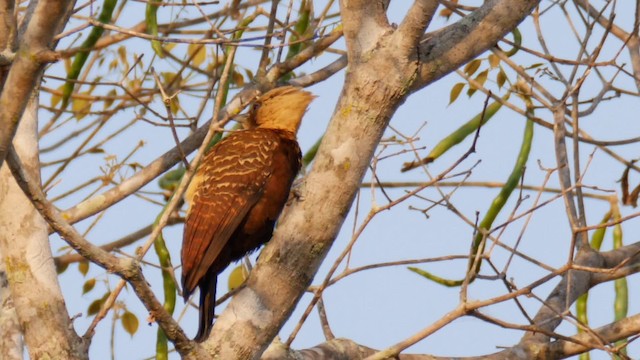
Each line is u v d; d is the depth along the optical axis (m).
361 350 10.89
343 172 9.20
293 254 9.32
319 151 9.36
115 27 9.07
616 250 11.89
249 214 11.00
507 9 9.34
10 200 9.95
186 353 8.98
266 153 11.13
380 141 9.98
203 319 10.27
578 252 11.77
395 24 9.61
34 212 9.95
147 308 8.50
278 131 11.62
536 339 11.09
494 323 9.23
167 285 11.20
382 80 9.16
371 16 9.31
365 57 9.24
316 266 9.42
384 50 9.20
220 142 11.41
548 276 9.09
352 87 9.27
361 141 9.20
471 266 9.74
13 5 8.30
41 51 7.48
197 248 10.60
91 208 11.76
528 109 13.11
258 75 12.39
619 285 12.10
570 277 10.31
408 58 9.16
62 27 9.88
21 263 9.74
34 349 9.38
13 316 10.21
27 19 9.99
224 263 11.09
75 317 9.46
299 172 12.26
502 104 12.84
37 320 9.46
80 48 12.10
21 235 9.82
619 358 10.41
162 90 8.27
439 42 9.27
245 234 11.07
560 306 11.21
